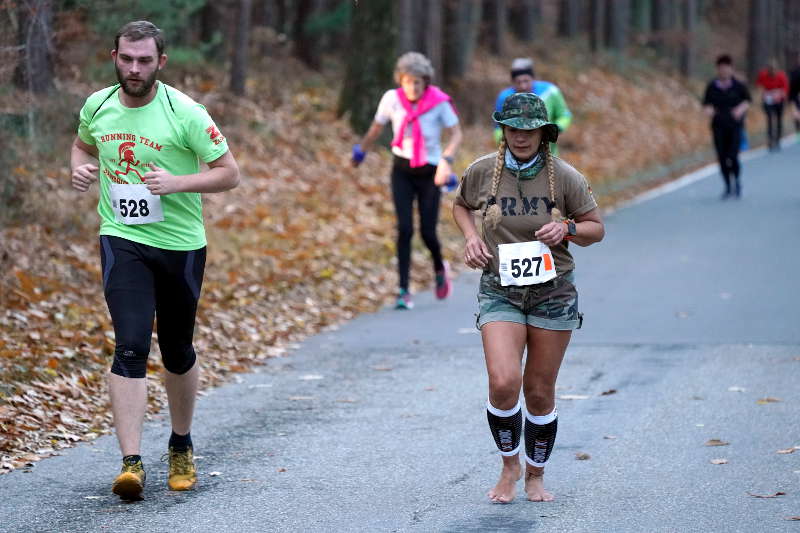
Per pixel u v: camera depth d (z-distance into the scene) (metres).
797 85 47.50
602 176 39.94
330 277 20.20
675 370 14.06
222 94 29.58
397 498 9.31
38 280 16.25
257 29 39.25
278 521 8.72
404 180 18.56
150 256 9.37
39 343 13.95
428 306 19.12
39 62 19.06
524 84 19.34
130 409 9.16
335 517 8.81
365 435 11.45
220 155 9.38
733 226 27.30
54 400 12.25
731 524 8.48
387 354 15.56
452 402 12.83
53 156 20.02
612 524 8.55
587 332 16.53
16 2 16.34
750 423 11.55
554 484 9.67
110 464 10.40
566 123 20.50
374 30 32.72
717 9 96.75
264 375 14.45
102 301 16.44
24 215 18.44
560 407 12.43
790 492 9.22
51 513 8.89
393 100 18.19
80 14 19.77
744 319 17.06
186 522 8.68
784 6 88.06
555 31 70.31
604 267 22.30
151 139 9.28
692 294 19.23
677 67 74.12
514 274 8.84
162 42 9.29
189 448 9.76
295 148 28.86
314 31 39.91
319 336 16.92
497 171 8.95
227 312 17.16
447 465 10.31
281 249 21.33
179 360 9.57
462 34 45.28
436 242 18.81
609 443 10.95
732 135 32.62
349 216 25.22
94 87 21.42
